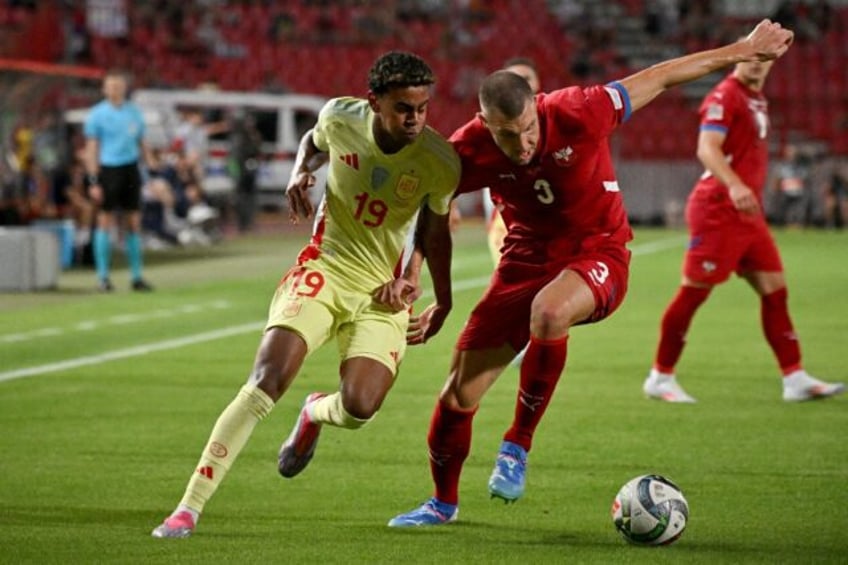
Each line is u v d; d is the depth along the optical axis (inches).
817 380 1263.5
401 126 714.2
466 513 813.2
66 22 3801.7
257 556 698.2
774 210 3818.9
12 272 2121.1
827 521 784.3
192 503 738.2
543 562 689.6
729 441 1032.8
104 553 705.0
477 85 4515.3
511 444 761.0
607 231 792.3
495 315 787.4
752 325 1756.9
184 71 4343.0
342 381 753.0
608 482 896.3
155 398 1219.2
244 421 730.2
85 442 1029.8
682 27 4741.6
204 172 3415.4
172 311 1872.5
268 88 3991.1
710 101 1184.2
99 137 2096.5
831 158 3853.3
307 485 890.7
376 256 768.3
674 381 1222.3
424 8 4694.9
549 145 758.5
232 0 4566.9
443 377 1346.0
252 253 2844.5
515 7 4788.4
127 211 2119.8
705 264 1190.9
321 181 2913.4
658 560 693.9
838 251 2938.0
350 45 4547.2
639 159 4146.2
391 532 761.6
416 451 996.6
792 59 4611.2
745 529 764.6
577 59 4557.1
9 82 2768.2
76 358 1454.2
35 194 2787.9
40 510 817.5
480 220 4092.0
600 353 1512.1
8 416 1133.7
